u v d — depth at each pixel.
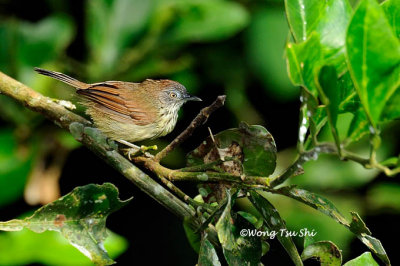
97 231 5.59
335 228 10.70
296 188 5.34
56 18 10.92
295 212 10.88
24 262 7.31
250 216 6.34
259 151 5.86
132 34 11.19
